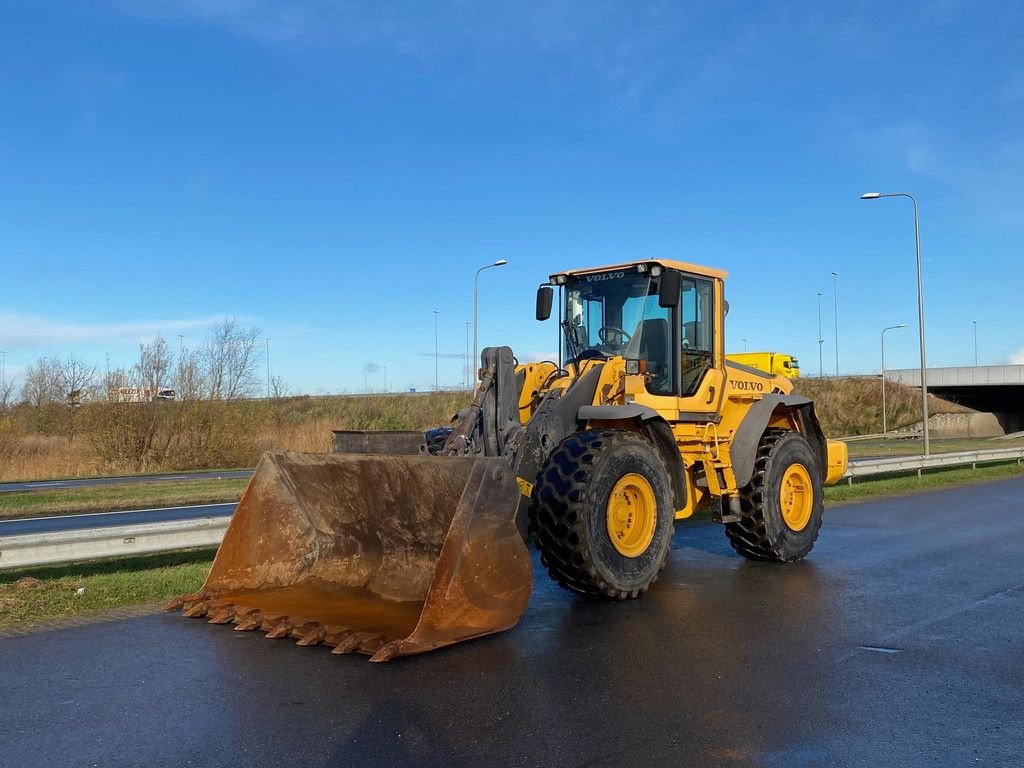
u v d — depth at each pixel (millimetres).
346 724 4020
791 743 3799
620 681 4652
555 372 7496
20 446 26516
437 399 45281
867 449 30891
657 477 6848
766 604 6535
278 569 6480
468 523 5383
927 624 5906
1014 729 3979
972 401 57594
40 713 4191
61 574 7875
